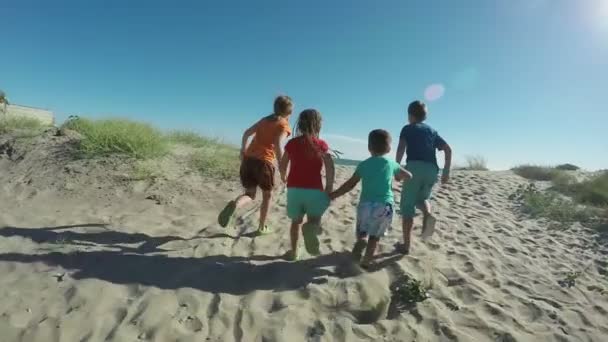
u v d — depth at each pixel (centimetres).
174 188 680
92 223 525
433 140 461
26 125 1023
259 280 398
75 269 402
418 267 436
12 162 780
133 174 713
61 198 627
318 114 411
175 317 335
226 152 906
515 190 856
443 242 531
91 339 307
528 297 405
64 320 324
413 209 463
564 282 445
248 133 466
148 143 822
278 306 355
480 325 346
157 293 365
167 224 539
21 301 346
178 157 831
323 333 325
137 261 423
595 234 606
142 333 315
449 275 431
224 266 421
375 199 399
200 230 520
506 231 598
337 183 818
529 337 336
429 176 452
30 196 631
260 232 507
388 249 483
